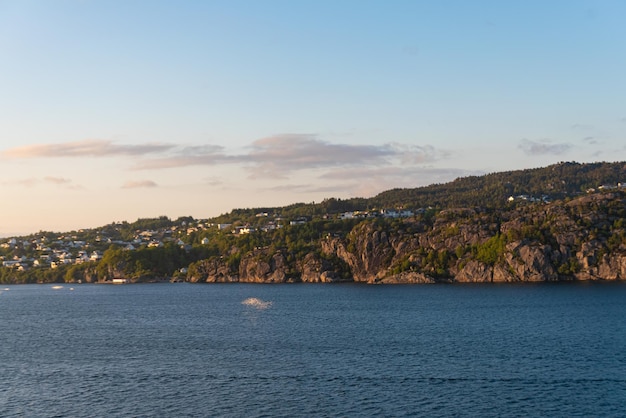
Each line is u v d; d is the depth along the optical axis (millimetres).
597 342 146625
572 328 169625
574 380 111438
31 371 129625
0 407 102812
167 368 127750
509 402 99750
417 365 124938
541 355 132375
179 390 110188
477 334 162750
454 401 100562
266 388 110062
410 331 171500
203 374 121250
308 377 116875
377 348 144625
